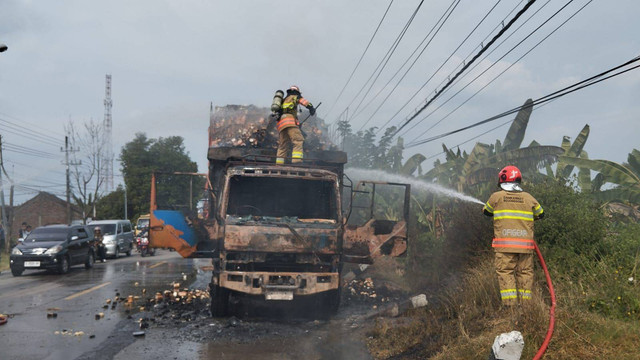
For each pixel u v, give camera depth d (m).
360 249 8.67
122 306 9.48
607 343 4.88
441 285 9.50
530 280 6.05
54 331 7.24
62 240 17.17
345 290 10.95
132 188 60.28
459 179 14.69
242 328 7.39
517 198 6.11
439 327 6.53
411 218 13.82
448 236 10.26
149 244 8.07
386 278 12.52
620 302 5.96
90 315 8.55
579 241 7.79
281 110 9.76
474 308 6.61
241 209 8.93
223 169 9.09
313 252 7.91
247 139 11.45
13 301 10.31
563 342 4.92
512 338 4.28
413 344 6.12
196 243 8.21
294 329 7.35
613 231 8.45
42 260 16.17
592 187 15.04
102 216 61.81
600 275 6.78
